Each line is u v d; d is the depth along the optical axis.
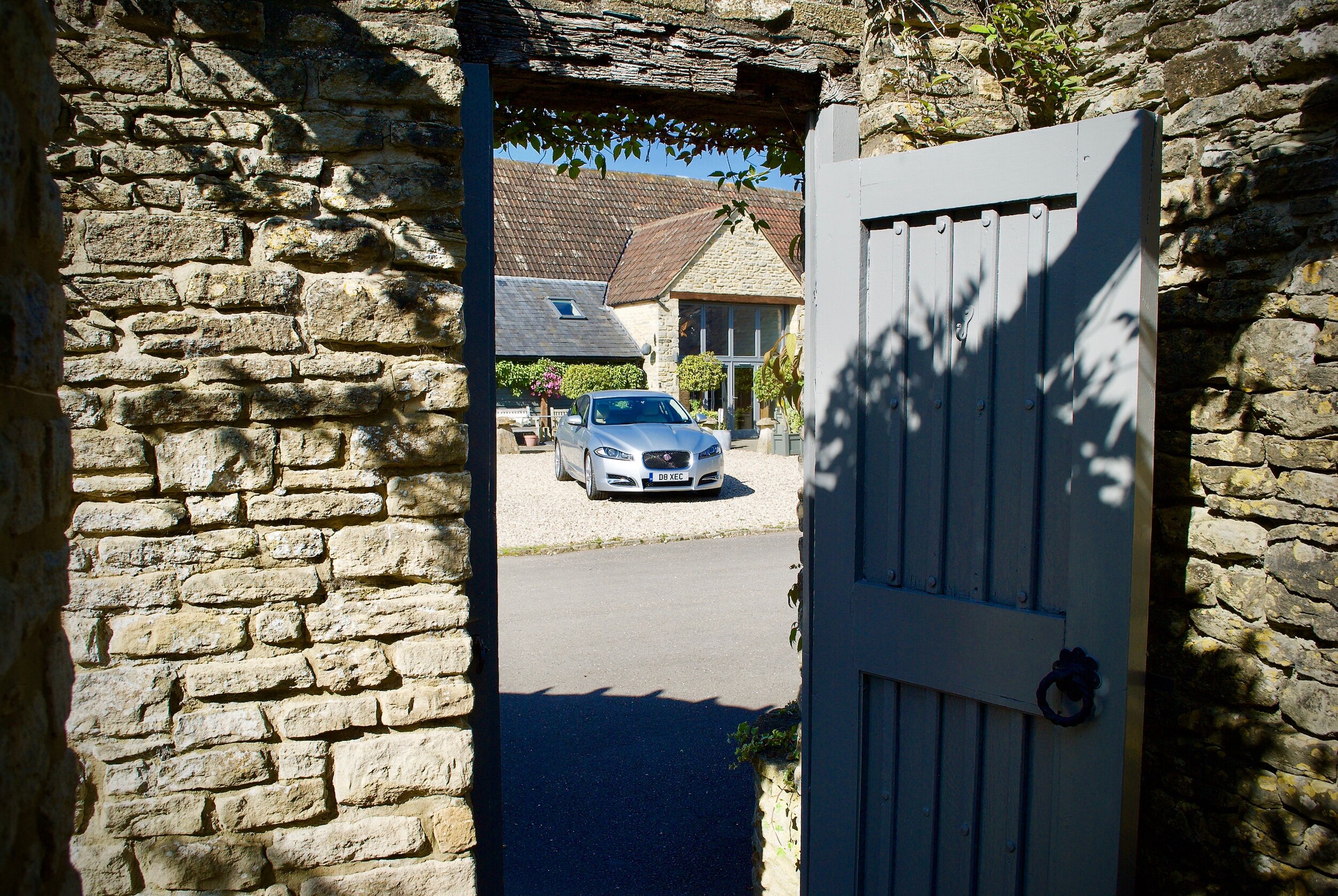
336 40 2.28
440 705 2.36
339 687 2.32
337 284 2.28
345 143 2.28
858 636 2.81
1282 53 2.51
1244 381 2.63
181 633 2.23
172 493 2.22
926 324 2.67
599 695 5.90
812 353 3.16
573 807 4.44
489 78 2.67
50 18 1.26
